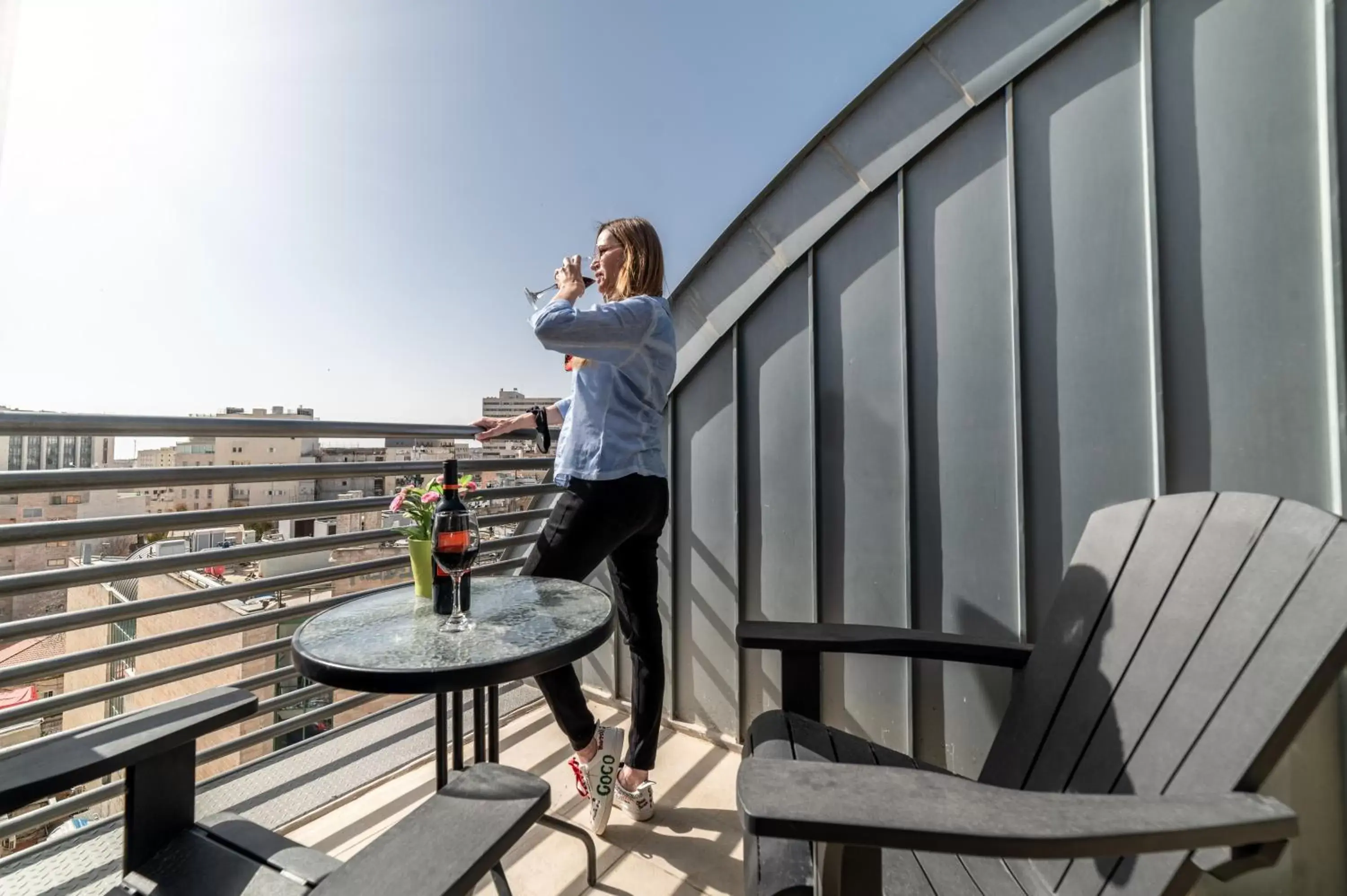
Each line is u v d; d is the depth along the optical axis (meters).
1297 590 0.77
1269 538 0.84
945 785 0.62
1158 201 1.34
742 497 2.04
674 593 2.22
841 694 1.82
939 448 1.65
